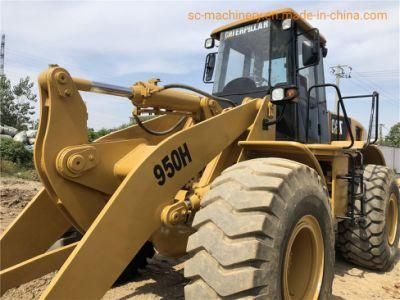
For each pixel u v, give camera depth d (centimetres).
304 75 448
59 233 325
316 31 392
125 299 335
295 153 326
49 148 257
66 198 267
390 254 477
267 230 230
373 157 559
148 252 390
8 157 1644
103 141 298
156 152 266
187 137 288
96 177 279
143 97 295
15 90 3538
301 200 266
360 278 445
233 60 452
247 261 220
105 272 233
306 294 289
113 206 239
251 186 246
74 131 270
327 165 406
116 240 239
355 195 443
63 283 214
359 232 455
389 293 402
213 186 260
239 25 452
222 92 446
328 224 305
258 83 422
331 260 309
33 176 1429
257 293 221
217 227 233
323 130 493
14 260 298
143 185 256
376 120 477
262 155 344
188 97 330
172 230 293
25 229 305
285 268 246
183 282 380
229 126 324
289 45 413
